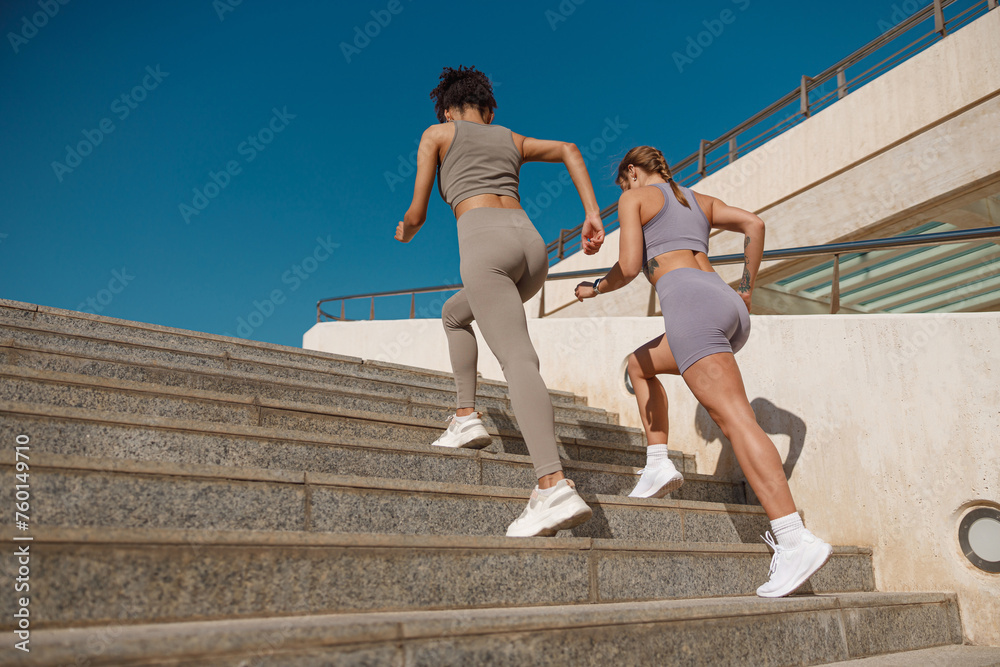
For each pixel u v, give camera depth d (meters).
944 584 2.65
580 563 1.92
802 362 3.19
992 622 2.51
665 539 2.59
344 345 8.31
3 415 1.76
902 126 6.50
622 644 1.54
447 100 2.56
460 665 1.30
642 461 3.52
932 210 6.38
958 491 2.66
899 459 2.83
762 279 7.64
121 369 2.73
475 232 2.24
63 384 2.22
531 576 1.80
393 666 1.23
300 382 3.10
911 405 2.83
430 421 2.94
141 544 1.30
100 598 1.24
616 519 2.46
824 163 7.17
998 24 5.85
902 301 7.46
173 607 1.31
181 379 2.84
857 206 6.84
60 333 2.93
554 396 4.27
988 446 2.61
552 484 1.98
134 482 1.59
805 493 3.07
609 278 2.66
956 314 2.78
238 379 2.96
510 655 1.37
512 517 2.21
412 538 1.62
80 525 1.50
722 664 1.72
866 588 2.78
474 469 2.54
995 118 5.83
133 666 1.00
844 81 7.29
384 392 3.68
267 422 2.55
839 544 2.94
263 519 1.74
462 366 2.63
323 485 1.85
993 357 2.65
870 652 2.17
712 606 1.76
